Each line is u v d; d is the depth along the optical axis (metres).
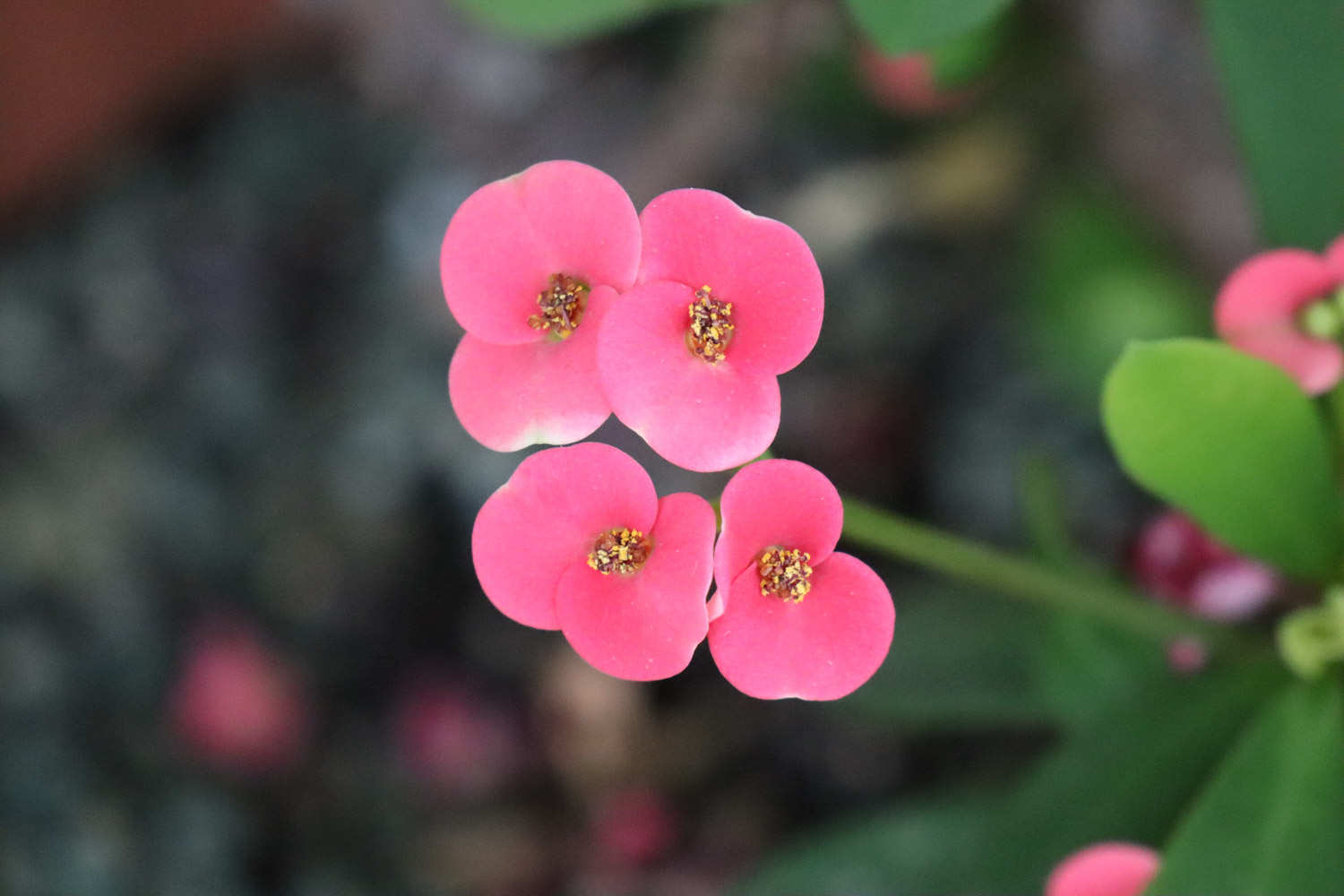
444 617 0.51
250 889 0.46
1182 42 0.41
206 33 0.55
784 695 0.24
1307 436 0.26
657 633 0.24
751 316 0.24
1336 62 0.28
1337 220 0.28
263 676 0.49
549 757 0.49
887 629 0.24
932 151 0.50
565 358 0.24
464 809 0.48
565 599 0.24
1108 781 0.29
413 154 0.55
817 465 0.49
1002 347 0.49
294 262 0.54
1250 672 0.28
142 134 0.56
